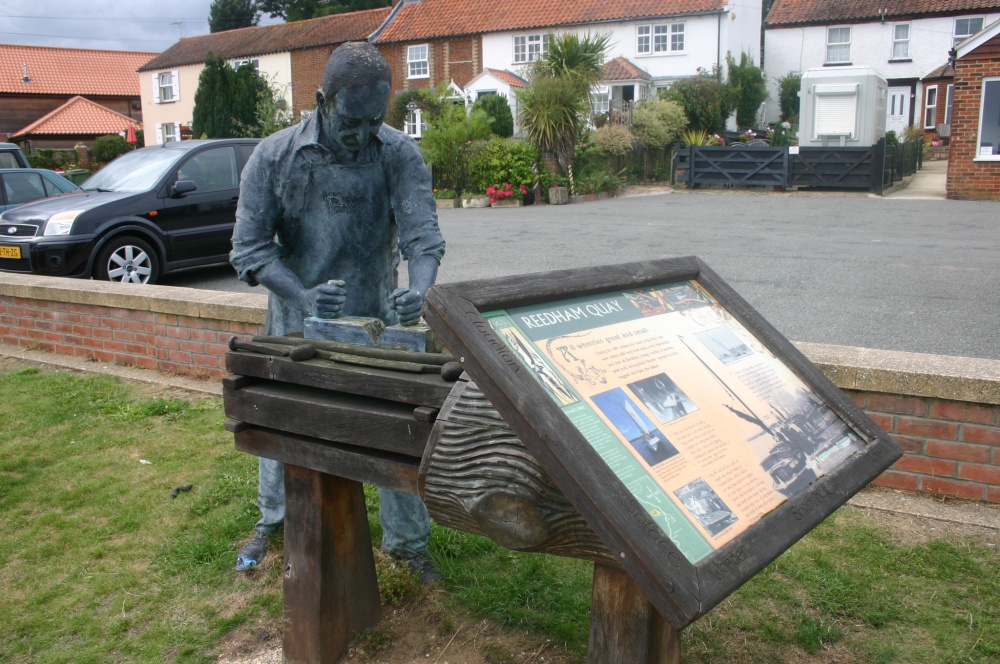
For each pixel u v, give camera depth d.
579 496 1.44
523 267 8.97
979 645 2.54
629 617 1.84
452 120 18.64
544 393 1.53
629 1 30.53
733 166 19.27
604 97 29.27
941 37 31.16
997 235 11.16
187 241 8.88
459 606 2.85
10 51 43.91
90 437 4.52
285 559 2.49
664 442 1.66
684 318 2.11
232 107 24.78
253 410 2.30
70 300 6.07
